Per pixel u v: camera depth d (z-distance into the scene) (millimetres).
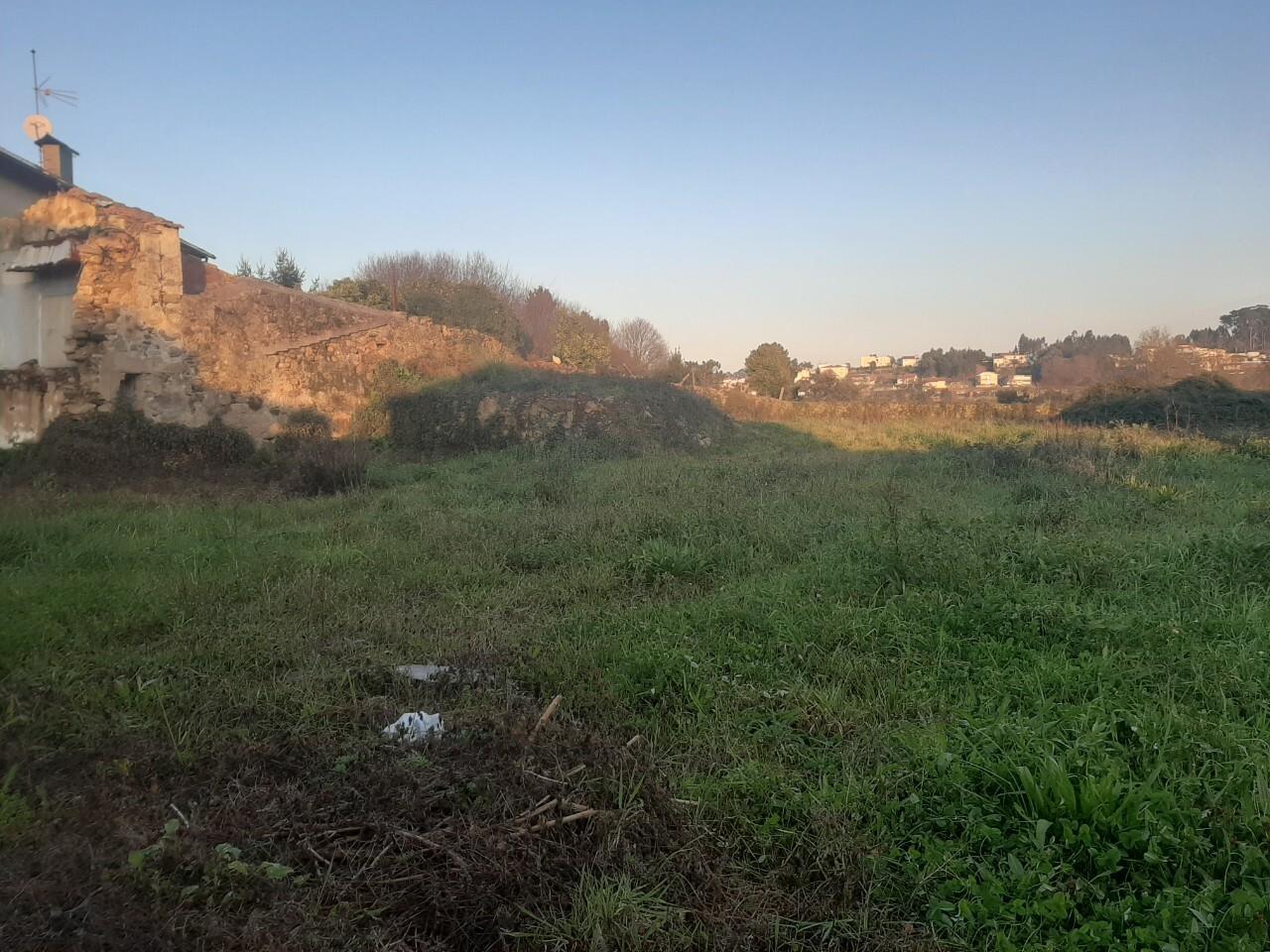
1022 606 4840
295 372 16547
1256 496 9047
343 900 2566
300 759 3420
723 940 2492
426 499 10195
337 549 7066
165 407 13875
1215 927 2371
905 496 9219
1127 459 12414
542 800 3084
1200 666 4117
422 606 5750
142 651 4754
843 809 3074
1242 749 3289
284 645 4844
